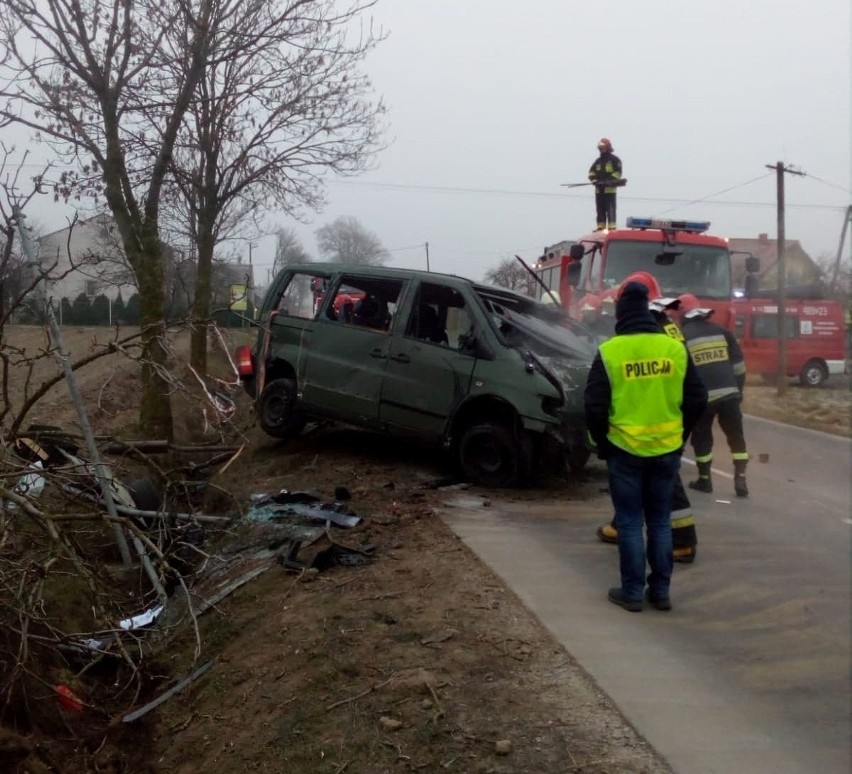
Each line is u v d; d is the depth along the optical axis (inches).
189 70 394.3
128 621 230.5
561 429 292.8
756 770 135.2
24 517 215.8
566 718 149.5
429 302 327.9
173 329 263.3
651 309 256.7
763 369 979.9
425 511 276.7
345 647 178.4
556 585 212.8
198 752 165.9
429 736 145.0
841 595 215.2
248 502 309.4
